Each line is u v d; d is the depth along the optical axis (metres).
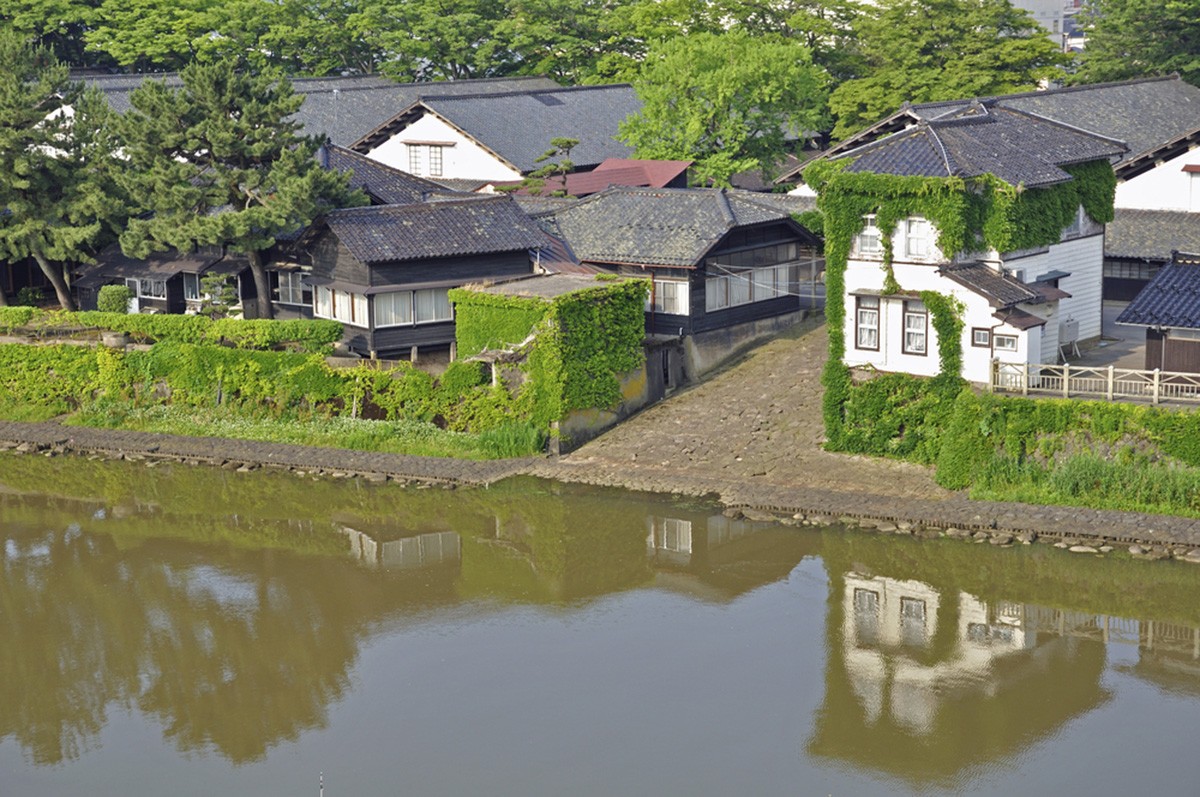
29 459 52.25
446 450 49.56
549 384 48.88
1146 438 41.19
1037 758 31.02
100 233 60.03
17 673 36.34
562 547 42.91
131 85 78.81
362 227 52.41
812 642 36.50
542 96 77.88
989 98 56.34
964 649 35.91
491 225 54.19
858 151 47.09
